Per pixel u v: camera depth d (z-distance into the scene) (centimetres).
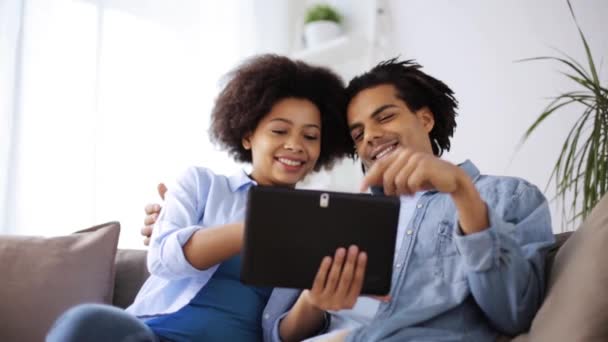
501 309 78
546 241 85
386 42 214
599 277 67
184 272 94
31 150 170
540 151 161
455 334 80
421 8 205
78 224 174
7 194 165
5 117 165
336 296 72
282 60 124
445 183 74
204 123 204
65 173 174
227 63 212
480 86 181
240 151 135
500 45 177
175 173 195
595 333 63
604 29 153
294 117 115
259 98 117
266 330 101
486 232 77
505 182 95
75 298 123
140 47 195
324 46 212
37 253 127
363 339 83
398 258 93
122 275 139
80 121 178
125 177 186
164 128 196
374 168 80
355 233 72
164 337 96
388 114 112
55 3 178
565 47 161
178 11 205
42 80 174
